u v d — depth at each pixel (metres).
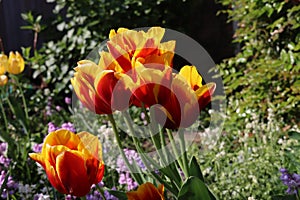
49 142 1.45
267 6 5.01
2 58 4.09
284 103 4.62
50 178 1.42
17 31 8.77
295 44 5.08
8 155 3.72
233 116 4.87
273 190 2.99
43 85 6.70
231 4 5.77
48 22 7.47
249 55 5.30
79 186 1.41
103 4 6.92
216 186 3.19
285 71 4.77
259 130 4.09
